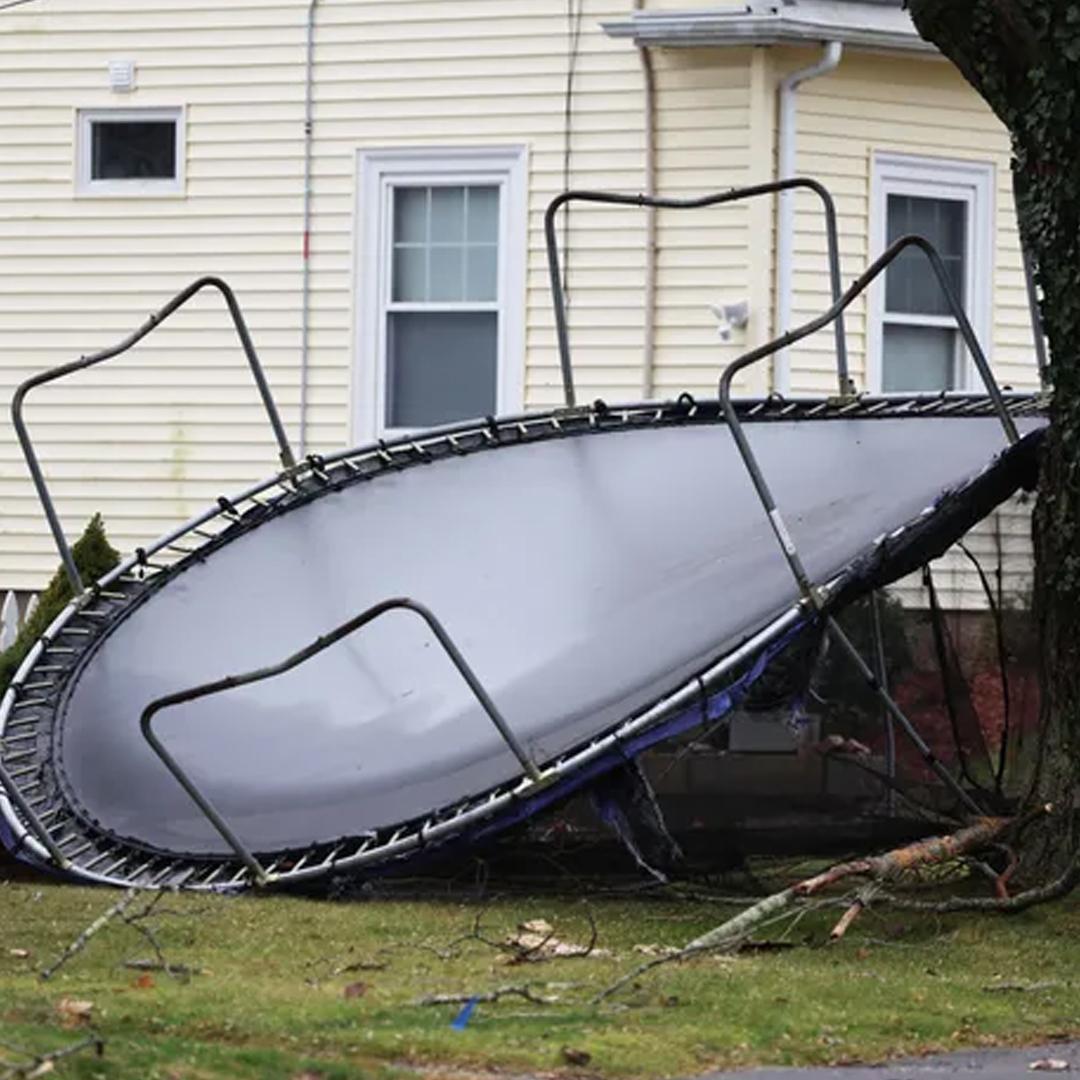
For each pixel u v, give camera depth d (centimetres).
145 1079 1134
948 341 3086
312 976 1498
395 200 3102
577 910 1831
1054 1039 1391
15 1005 1312
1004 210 3108
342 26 3106
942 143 3067
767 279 2947
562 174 3030
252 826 1920
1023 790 1983
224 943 1622
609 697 1877
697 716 1814
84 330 3183
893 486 2047
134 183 3173
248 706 2044
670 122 2984
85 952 1562
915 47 2961
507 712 1923
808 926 1755
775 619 1867
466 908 1827
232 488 3136
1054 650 1889
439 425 3081
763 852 1931
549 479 2217
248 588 2198
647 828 1886
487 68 3059
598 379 3020
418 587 2119
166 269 3162
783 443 2172
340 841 1873
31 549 3192
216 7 3144
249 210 3136
